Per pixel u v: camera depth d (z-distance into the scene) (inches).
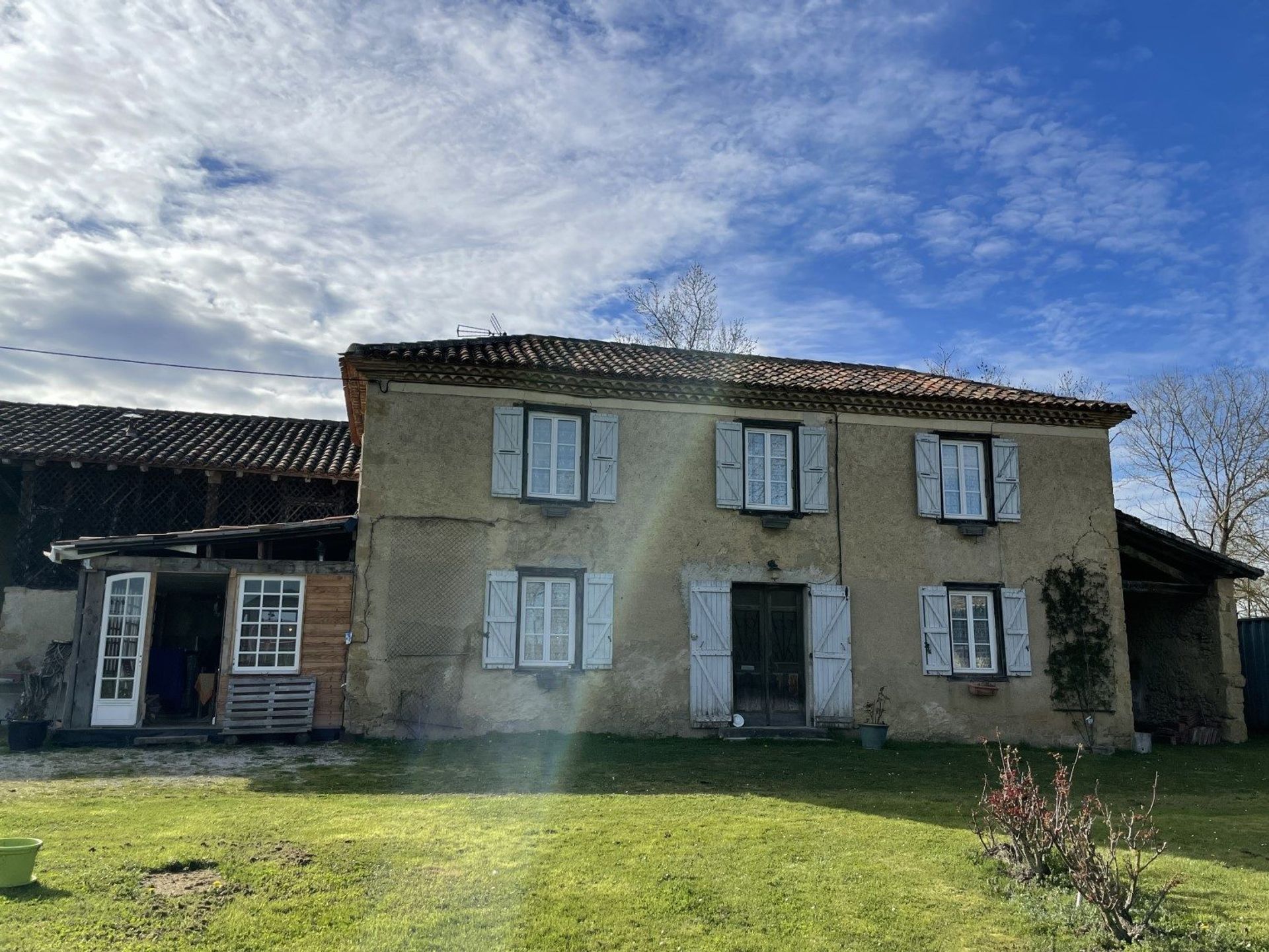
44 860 250.7
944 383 657.0
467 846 280.4
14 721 447.2
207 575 499.2
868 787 414.6
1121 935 221.8
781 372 634.8
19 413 639.1
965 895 249.3
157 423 674.8
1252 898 253.1
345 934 209.3
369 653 498.9
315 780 386.9
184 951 196.2
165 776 390.0
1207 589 648.4
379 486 518.6
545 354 589.6
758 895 244.4
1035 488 615.2
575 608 538.0
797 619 578.9
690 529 560.7
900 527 591.2
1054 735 584.7
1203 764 538.0
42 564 577.0
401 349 536.1
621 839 295.6
